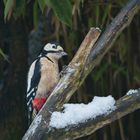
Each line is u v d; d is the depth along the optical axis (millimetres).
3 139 9188
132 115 10461
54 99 4660
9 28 9352
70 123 4586
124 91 10055
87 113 4586
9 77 9336
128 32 9602
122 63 9625
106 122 4617
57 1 5895
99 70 9484
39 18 9305
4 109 9273
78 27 9445
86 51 4672
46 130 4625
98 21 8930
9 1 6211
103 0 8953
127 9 4785
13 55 9312
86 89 9852
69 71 4664
